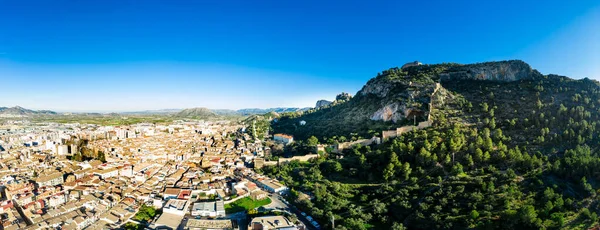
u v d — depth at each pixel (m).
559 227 116.38
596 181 142.00
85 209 157.12
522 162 159.25
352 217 150.00
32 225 134.50
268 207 169.25
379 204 156.00
